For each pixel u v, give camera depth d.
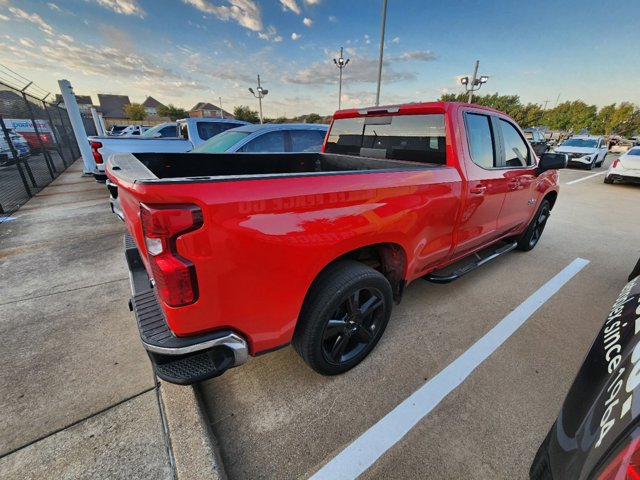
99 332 2.49
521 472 1.53
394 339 2.48
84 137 10.13
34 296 3.01
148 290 1.77
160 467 1.50
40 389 1.93
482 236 3.02
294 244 1.48
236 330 1.47
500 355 2.32
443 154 2.52
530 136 16.70
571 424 1.12
